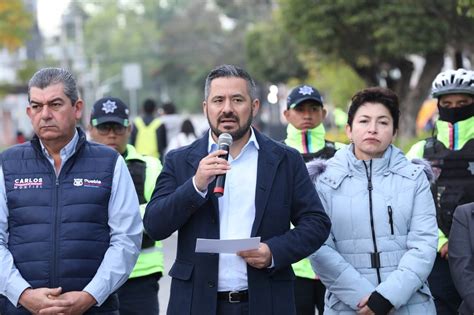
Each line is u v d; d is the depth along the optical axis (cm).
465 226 608
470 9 1042
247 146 583
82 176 589
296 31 2420
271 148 587
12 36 3584
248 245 548
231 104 568
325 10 2306
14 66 5988
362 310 594
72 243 577
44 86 582
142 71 11088
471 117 757
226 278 568
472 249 603
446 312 744
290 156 591
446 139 757
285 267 578
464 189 741
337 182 622
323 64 2784
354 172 623
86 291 571
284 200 580
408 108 2509
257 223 570
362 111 619
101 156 598
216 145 586
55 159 592
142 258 764
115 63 11100
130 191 601
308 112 852
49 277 574
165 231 568
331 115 4225
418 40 2225
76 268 577
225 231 572
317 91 859
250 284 564
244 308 568
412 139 2319
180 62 10350
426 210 613
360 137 618
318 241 579
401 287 589
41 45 8056
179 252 580
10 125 6481
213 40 10238
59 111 582
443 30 2161
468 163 744
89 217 583
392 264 608
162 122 1725
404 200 612
